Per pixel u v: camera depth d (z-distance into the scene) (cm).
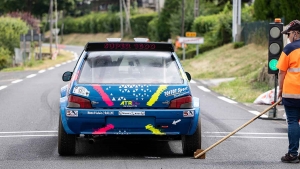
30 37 6400
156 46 1332
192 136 1270
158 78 1262
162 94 1223
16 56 6378
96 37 17050
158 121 1212
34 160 1244
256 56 4834
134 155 1323
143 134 1220
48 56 8938
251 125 1870
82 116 1209
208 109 2297
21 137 1573
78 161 1230
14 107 2252
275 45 2008
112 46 1328
